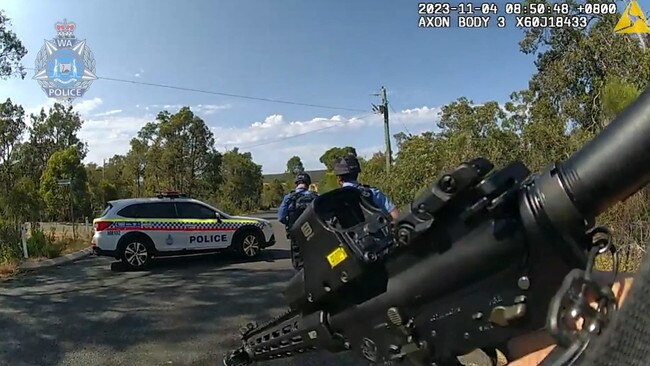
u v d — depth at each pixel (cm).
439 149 1717
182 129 4022
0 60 1320
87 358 530
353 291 135
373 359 135
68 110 3741
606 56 1323
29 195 1584
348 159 448
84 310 751
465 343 115
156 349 553
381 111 2827
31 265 1266
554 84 1444
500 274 107
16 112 3084
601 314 86
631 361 61
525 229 102
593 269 98
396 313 124
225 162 5209
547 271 102
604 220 427
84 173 2619
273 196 6519
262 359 191
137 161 3969
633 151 89
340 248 133
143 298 827
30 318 707
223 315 696
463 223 109
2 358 536
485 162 109
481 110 1628
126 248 1146
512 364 111
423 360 123
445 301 116
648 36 1266
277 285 904
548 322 95
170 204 1209
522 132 1284
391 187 1938
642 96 90
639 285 62
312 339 155
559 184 98
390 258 124
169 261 1266
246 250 1269
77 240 1905
